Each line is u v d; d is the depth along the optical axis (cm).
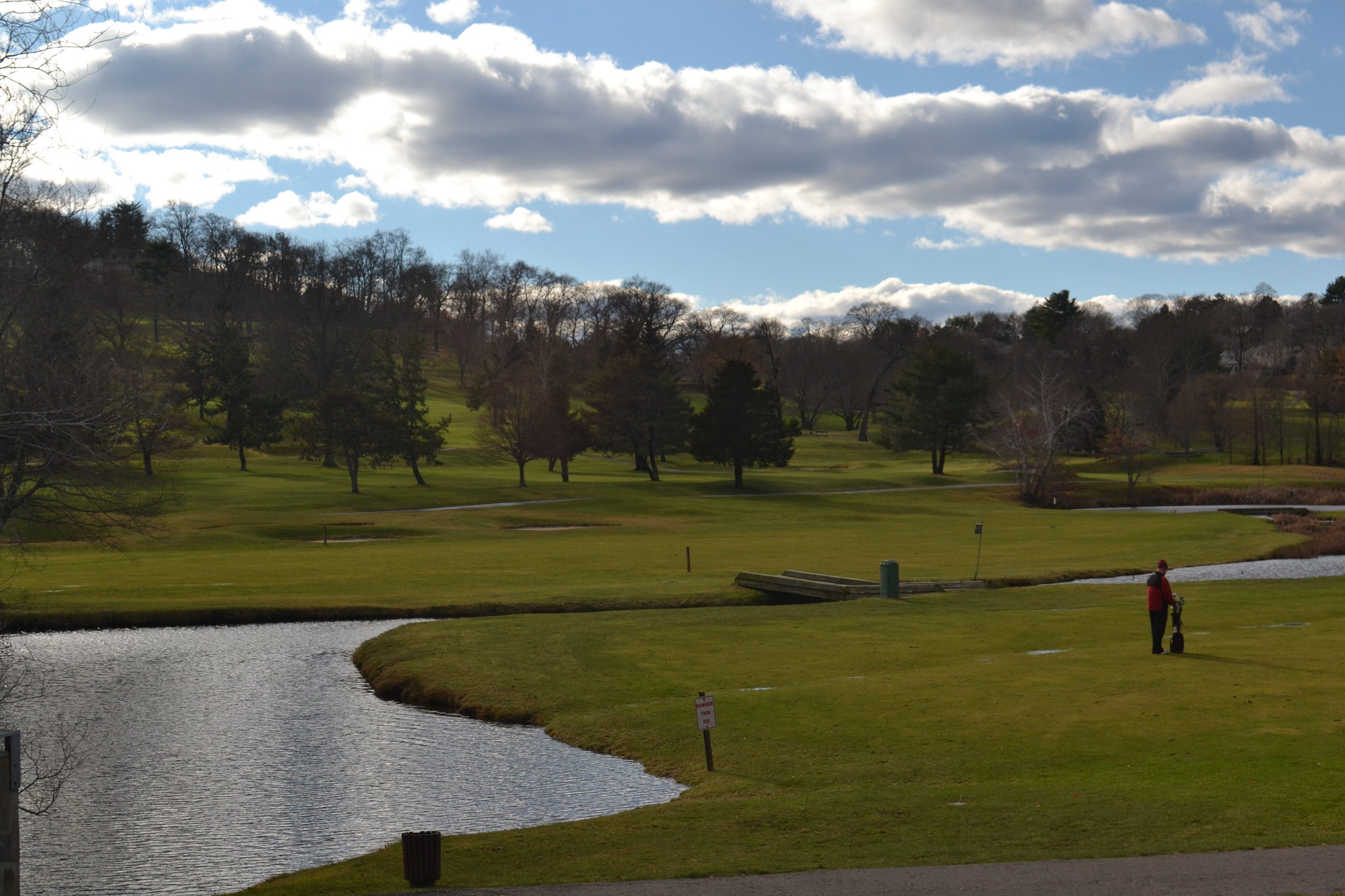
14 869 1111
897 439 13338
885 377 19188
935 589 4303
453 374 19812
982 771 1716
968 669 2545
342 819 1836
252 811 1883
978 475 13050
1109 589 4200
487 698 2656
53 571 5062
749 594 4272
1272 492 10706
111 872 1608
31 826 1817
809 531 7506
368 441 9838
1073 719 1955
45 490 3331
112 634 3722
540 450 10819
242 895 1366
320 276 18400
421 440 10794
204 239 18388
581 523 8181
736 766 1950
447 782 2033
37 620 3809
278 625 3875
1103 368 19388
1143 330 18425
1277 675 2230
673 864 1310
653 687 2642
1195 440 15525
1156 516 8550
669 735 2195
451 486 10494
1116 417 14362
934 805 1520
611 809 1831
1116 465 13725
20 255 2675
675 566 5269
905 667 2744
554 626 3469
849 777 1795
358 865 1469
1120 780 1557
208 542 6556
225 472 10844
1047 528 7531
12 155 1703
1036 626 3272
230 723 2519
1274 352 17988
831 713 2200
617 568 5159
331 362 13538
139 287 15025
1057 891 1055
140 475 5669
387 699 2783
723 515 8944
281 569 5138
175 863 1644
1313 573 5072
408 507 9038
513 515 8350
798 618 3569
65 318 3055
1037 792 1538
